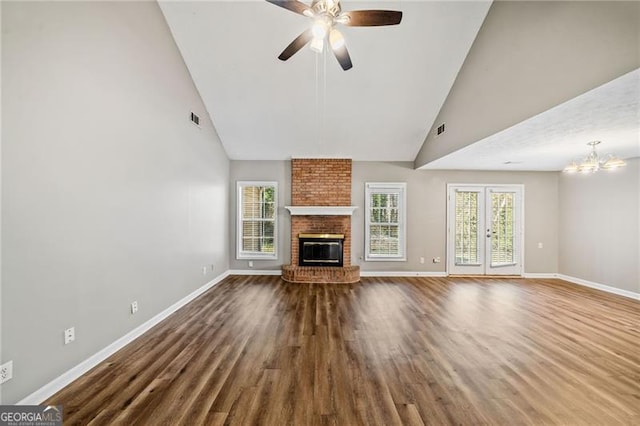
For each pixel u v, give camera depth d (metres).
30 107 1.86
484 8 3.41
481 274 6.13
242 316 3.64
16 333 1.80
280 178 6.15
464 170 6.16
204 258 4.81
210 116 4.98
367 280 5.73
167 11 3.44
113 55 2.63
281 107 4.77
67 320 2.16
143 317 3.13
